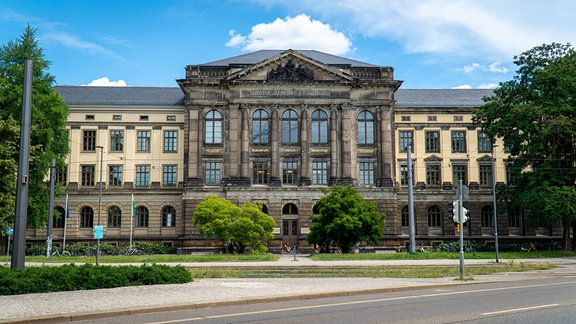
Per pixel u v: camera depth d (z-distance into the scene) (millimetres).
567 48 60094
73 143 74125
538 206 56094
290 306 18562
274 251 66875
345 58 77562
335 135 70312
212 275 31453
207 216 55781
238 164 69500
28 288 21234
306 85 70500
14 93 54938
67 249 63250
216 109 70750
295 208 69000
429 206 74875
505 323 14570
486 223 75312
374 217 56969
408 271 33625
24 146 25047
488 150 76562
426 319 15297
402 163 75625
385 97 71438
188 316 16562
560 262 44344
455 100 80000
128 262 43156
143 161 74250
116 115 74812
